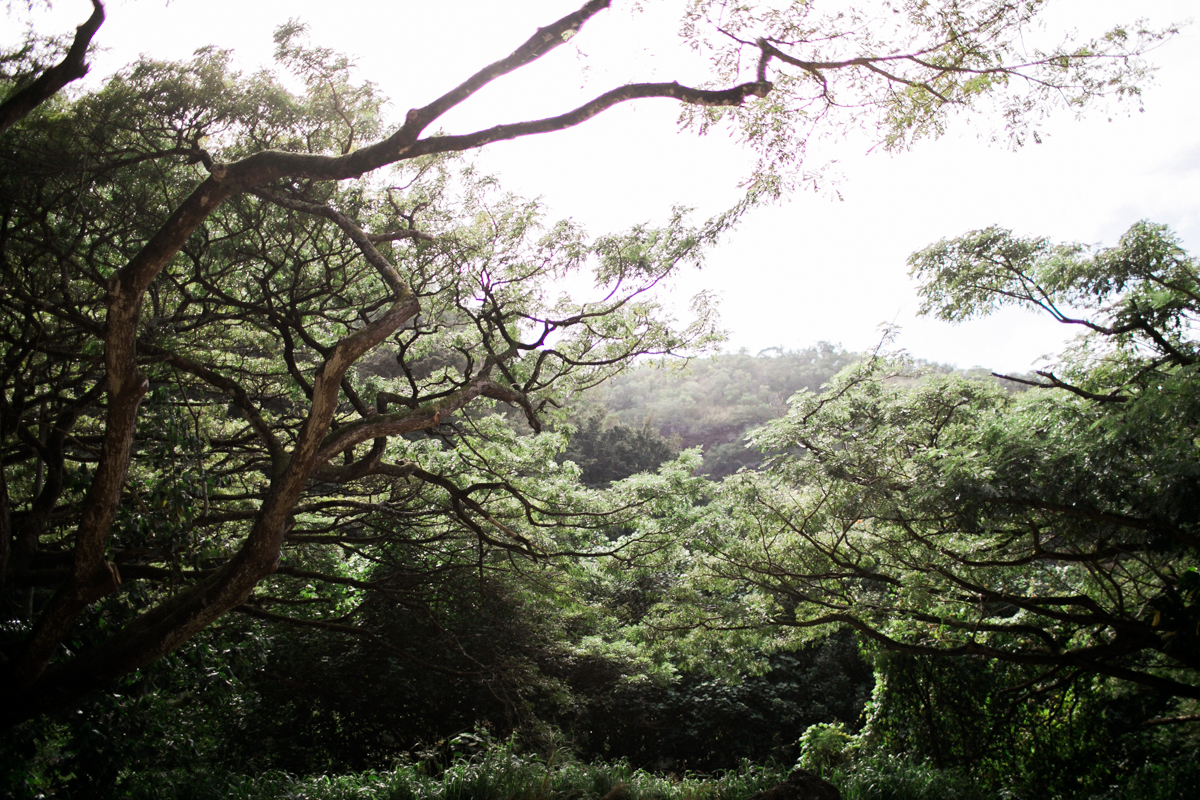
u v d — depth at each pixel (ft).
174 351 25.98
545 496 43.06
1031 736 39.81
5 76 23.91
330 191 29.32
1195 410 23.97
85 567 16.01
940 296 41.29
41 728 21.72
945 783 34.81
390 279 19.72
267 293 30.42
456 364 58.49
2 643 19.70
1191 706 38.78
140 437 25.61
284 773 30.25
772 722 62.49
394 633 47.83
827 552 37.70
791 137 20.45
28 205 24.88
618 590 65.41
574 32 18.67
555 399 40.55
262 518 17.29
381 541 40.29
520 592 49.06
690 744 61.67
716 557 41.27
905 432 36.24
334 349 17.42
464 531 44.01
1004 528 34.58
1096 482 26.35
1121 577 37.17
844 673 66.33
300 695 44.93
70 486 24.77
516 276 34.45
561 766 32.37
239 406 22.79
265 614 32.83
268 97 26.84
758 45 19.34
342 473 28.07
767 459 38.60
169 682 26.71
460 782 28.71
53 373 33.27
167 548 22.48
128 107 25.40
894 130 20.49
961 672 41.91
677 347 37.19
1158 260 34.53
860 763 36.83
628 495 42.70
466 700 48.44
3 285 24.72
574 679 55.72
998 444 30.01
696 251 32.60
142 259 16.26
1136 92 19.53
